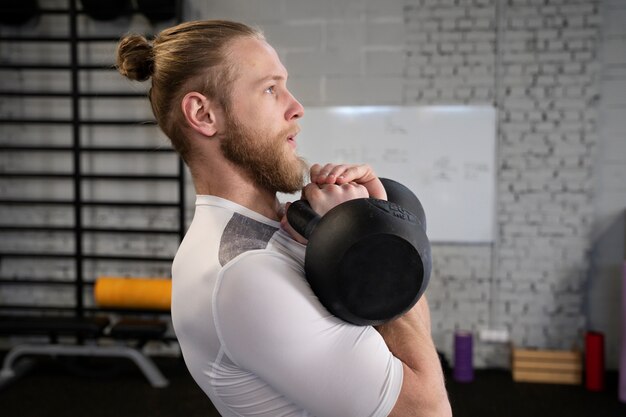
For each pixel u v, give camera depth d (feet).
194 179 2.87
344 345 2.33
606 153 11.29
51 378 10.79
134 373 11.09
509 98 11.23
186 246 2.73
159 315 11.48
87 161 11.92
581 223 11.24
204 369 2.64
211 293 2.42
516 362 10.94
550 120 11.18
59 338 12.19
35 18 11.69
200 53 2.67
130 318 11.12
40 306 12.00
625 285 9.89
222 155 2.71
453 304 11.53
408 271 2.28
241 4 11.57
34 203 11.80
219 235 2.59
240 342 2.35
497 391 10.36
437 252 11.50
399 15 11.33
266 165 2.69
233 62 2.66
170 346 12.00
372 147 11.46
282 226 2.68
